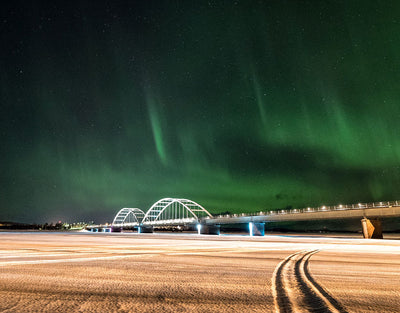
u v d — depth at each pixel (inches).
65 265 401.4
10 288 249.4
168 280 300.2
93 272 343.0
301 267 423.5
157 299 222.2
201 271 367.6
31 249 729.6
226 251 757.3
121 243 1190.9
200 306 205.0
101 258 506.0
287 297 233.6
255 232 4810.5
